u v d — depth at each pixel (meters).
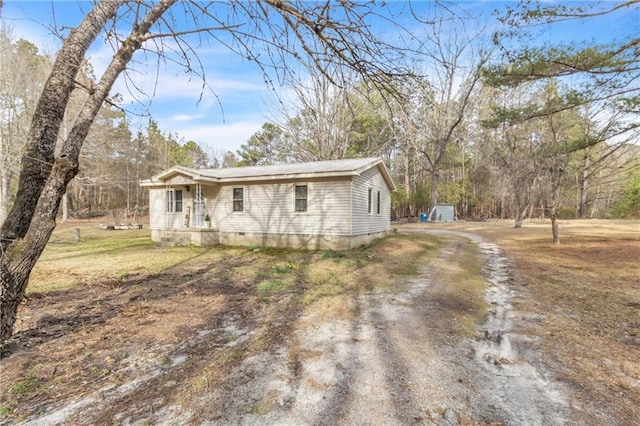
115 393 2.77
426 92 3.51
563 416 2.44
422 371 3.14
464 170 38.06
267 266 8.77
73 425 2.34
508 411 2.52
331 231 11.95
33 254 3.29
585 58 7.27
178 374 3.09
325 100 13.65
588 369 3.15
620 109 8.98
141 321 4.53
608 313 4.73
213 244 13.70
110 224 25.19
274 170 13.62
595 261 8.81
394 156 37.84
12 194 19.88
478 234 17.44
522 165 19.66
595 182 20.12
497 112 10.66
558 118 14.29
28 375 3.02
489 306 5.25
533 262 9.06
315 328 4.30
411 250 11.47
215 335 4.06
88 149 23.14
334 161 14.88
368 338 3.96
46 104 3.21
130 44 3.28
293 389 2.83
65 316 4.71
